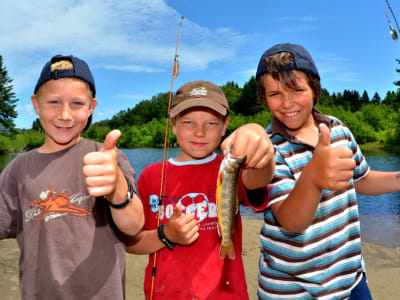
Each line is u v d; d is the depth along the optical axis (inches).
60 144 75.8
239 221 81.1
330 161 53.8
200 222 79.2
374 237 262.8
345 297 82.0
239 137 53.8
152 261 81.0
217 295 72.6
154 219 83.5
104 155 48.2
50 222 68.1
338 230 81.4
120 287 68.8
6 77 2714.1
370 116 2455.7
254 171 64.2
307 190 58.6
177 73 85.7
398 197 452.1
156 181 86.0
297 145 82.3
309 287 80.7
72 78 71.2
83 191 70.8
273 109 81.9
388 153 1365.7
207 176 83.6
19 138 2728.8
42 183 71.1
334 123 92.7
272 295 85.1
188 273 74.7
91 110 80.6
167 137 89.7
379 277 185.9
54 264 65.8
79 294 65.3
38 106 74.3
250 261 215.3
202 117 81.8
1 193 73.3
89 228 69.1
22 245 70.6
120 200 58.6
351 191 85.7
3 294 159.5
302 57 78.4
